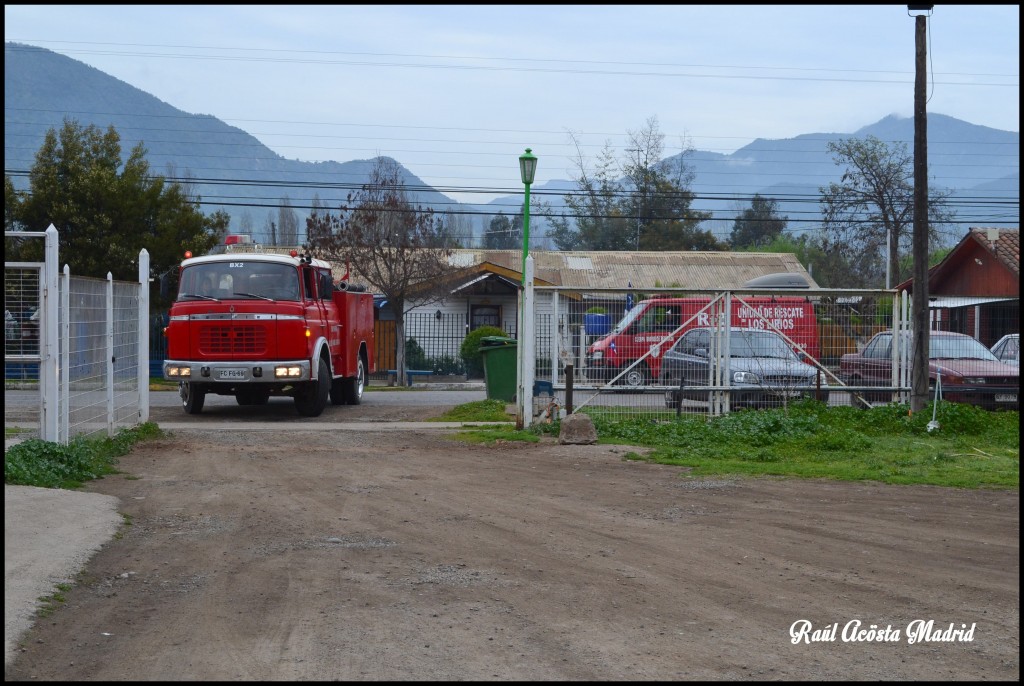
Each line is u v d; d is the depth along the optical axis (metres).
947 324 21.53
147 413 16.39
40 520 8.43
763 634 5.80
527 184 16.36
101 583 6.77
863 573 7.18
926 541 8.24
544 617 6.06
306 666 5.17
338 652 5.39
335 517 9.16
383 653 5.38
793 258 47.19
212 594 6.52
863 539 8.32
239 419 19.30
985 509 9.69
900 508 9.73
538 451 13.97
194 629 5.79
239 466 12.52
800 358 17.30
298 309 18.72
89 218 31.98
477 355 36.00
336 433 16.50
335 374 21.47
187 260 19.17
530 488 10.89
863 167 53.50
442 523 8.91
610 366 16.30
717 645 5.59
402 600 6.40
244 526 8.72
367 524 8.84
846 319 17.36
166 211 33.47
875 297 17.33
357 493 10.50
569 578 6.99
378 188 37.66
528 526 8.80
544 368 16.44
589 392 16.16
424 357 40.03
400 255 35.09
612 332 16.38
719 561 7.52
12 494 9.47
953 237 55.38
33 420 13.86
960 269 34.12
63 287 11.62
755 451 13.51
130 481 11.12
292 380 18.55
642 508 9.71
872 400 17.27
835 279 62.50
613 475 11.85
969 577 7.09
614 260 46.34
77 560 7.22
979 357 19.28
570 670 5.15
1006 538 8.38
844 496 10.41
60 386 11.59
